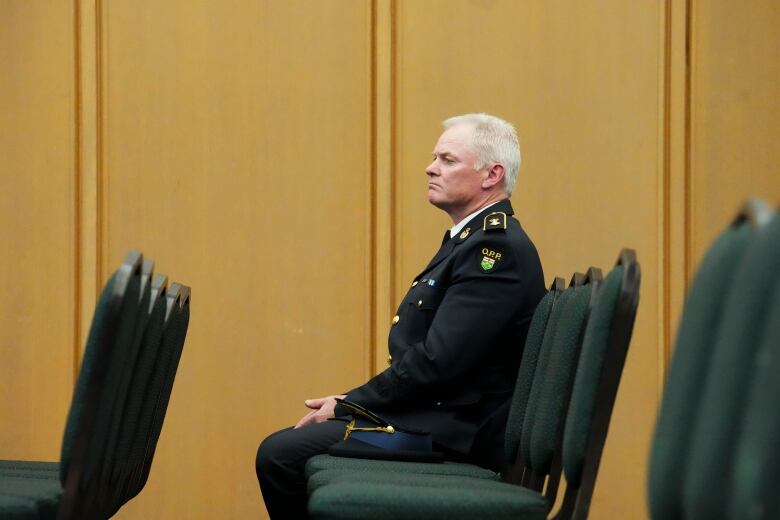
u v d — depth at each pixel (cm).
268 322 1162
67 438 553
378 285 1162
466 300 821
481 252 834
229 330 1161
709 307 412
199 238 1165
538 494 603
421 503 579
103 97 1168
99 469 598
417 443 793
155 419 790
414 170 1167
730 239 416
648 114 1168
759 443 346
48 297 1161
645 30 1171
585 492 574
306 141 1171
